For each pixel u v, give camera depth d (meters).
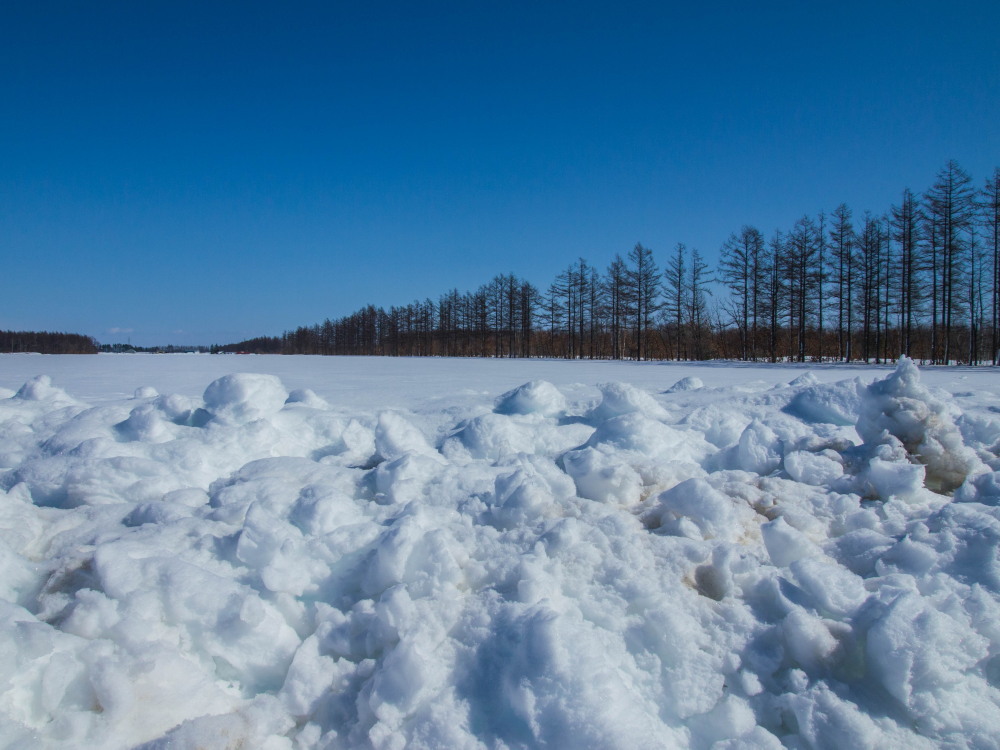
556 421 6.01
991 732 1.91
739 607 2.40
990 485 3.35
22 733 1.87
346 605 2.56
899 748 1.88
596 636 2.26
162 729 2.02
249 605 2.34
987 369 19.48
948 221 29.20
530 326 57.81
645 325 45.69
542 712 1.92
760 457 4.46
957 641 2.08
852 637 2.21
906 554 2.74
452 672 2.14
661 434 4.73
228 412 5.28
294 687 2.20
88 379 15.95
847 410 5.67
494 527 3.10
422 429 6.17
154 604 2.40
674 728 2.04
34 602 2.51
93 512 3.42
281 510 3.29
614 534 2.87
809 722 1.95
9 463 4.68
